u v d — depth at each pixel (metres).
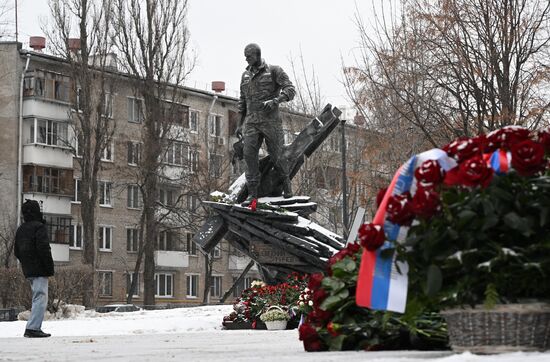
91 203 58.31
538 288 5.37
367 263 5.67
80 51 58.59
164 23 59.31
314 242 22.30
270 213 22.70
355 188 47.09
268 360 5.78
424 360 4.90
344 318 7.07
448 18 25.09
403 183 5.72
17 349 11.41
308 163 59.06
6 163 62.34
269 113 23.52
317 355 6.26
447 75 25.61
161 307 65.00
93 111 59.94
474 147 5.63
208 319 23.38
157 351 9.63
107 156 67.62
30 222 15.54
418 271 5.59
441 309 5.61
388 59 27.11
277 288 21.16
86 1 58.56
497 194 5.42
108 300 68.12
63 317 30.58
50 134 63.31
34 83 62.66
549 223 5.40
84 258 58.06
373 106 32.81
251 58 23.56
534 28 24.23
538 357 4.67
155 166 59.12
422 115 26.52
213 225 23.64
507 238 5.47
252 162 23.53
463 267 5.45
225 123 76.38
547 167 5.55
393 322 6.88
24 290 38.25
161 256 69.88
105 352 9.88
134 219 69.62
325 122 24.16
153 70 58.94
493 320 5.36
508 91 24.16
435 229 5.50
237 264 75.62
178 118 61.75
